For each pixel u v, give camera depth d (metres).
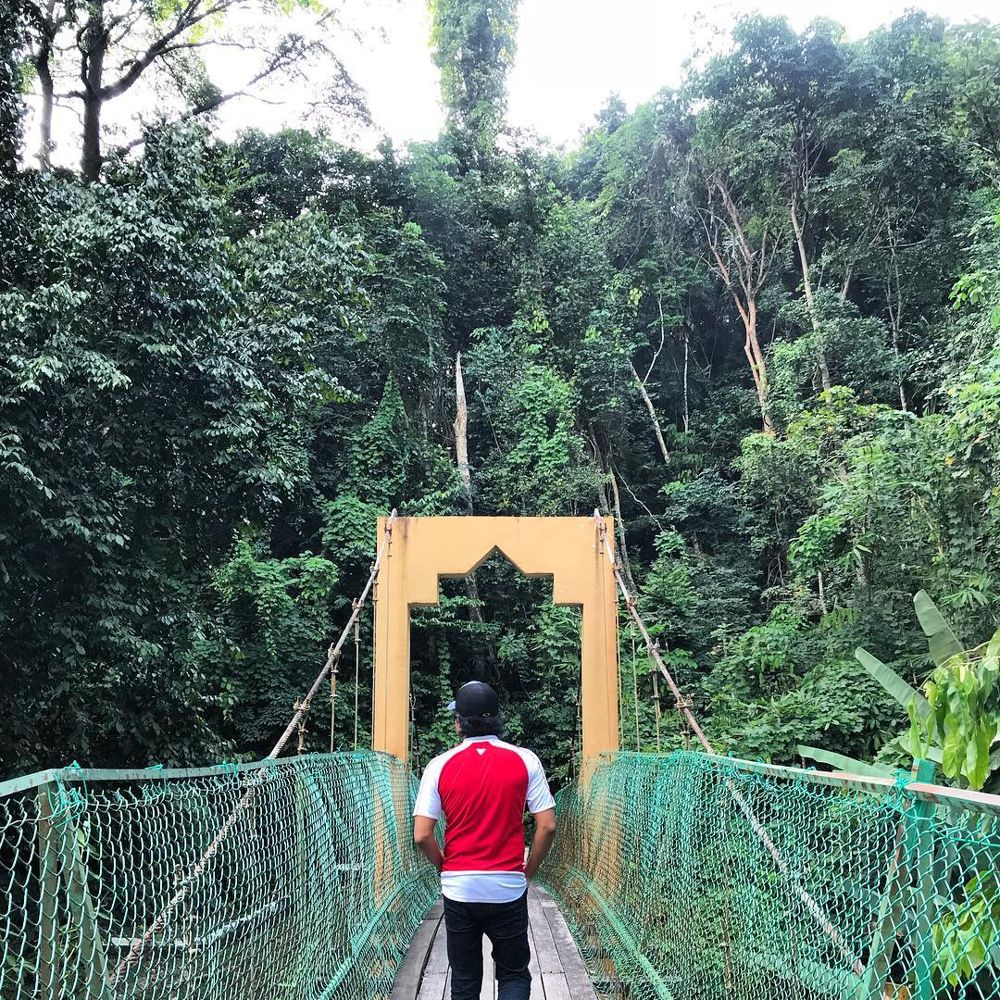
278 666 13.05
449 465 16.45
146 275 6.93
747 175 18.34
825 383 15.87
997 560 8.08
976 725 3.36
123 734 7.45
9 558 5.91
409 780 6.80
